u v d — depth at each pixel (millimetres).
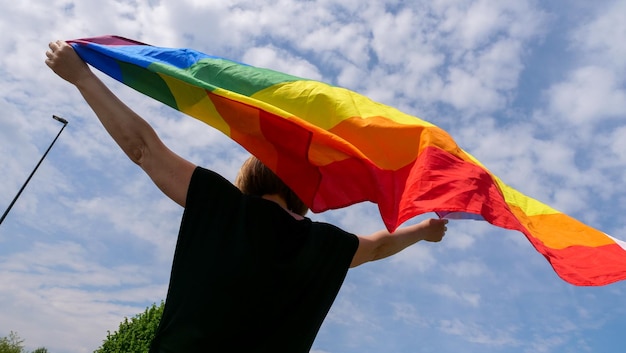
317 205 1718
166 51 2082
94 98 1675
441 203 1711
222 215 1524
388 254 2049
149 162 1600
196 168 1597
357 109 2002
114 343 14578
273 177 1737
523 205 2330
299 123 1683
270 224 1549
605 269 2051
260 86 1984
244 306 1415
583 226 2264
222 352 1378
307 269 1552
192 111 1850
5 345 29781
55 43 1756
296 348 1478
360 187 1749
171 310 1423
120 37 2213
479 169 1917
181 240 1511
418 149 1934
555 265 2000
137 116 1639
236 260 1448
